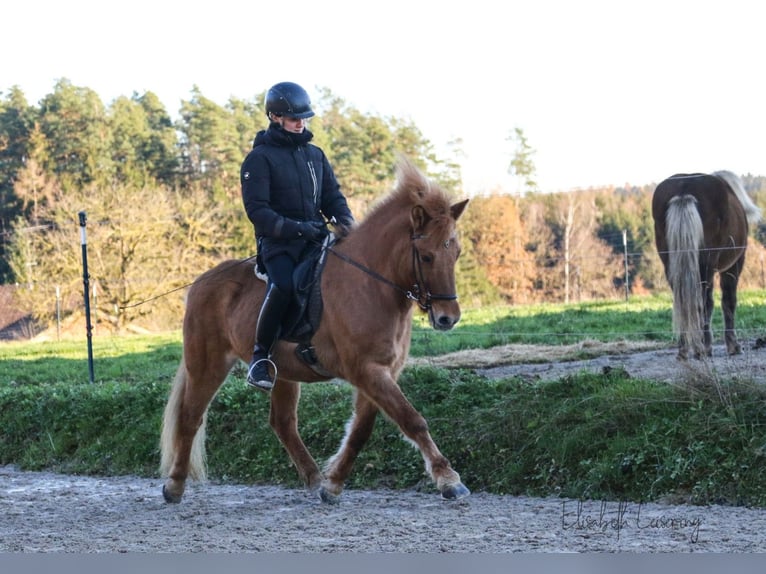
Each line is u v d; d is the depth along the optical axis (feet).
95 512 29.12
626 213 159.94
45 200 189.26
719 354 42.32
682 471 27.55
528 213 154.61
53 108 211.82
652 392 31.17
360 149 177.68
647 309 65.41
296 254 27.48
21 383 60.03
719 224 41.52
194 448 30.55
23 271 131.75
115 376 58.49
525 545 21.44
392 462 33.14
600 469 28.71
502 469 31.09
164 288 118.32
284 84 28.27
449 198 25.45
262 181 27.53
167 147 206.28
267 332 26.99
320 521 25.82
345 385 40.01
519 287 138.00
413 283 24.98
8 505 31.30
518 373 41.39
